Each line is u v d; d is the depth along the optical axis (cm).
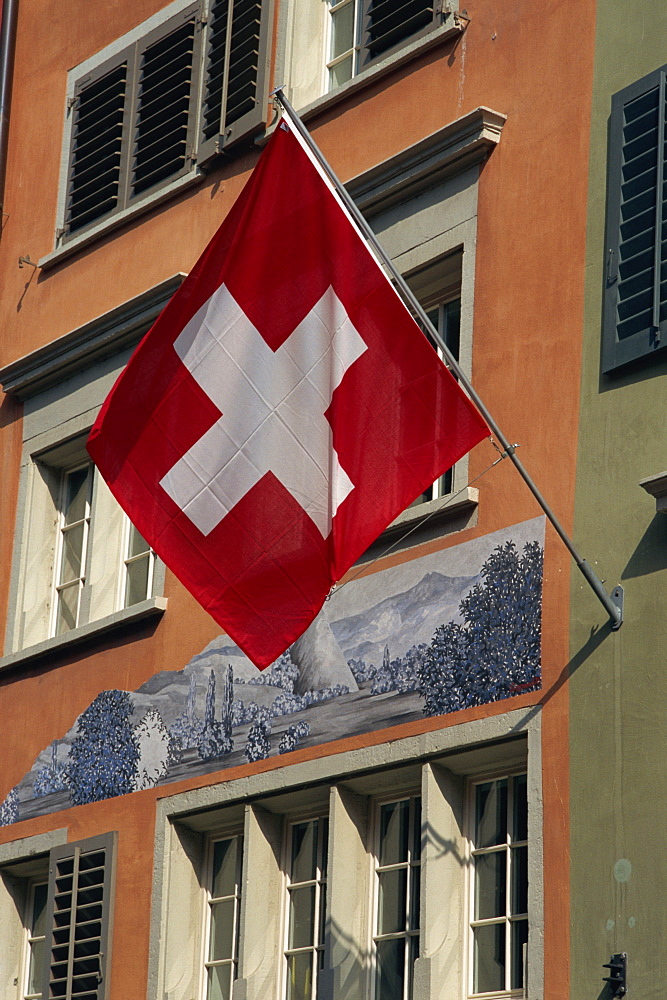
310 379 1183
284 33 1583
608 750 1116
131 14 1780
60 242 1780
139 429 1221
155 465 1211
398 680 1280
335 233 1195
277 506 1174
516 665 1195
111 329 1644
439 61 1410
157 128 1691
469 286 1317
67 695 1605
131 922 1458
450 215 1354
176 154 1678
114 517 1641
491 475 1256
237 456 1191
